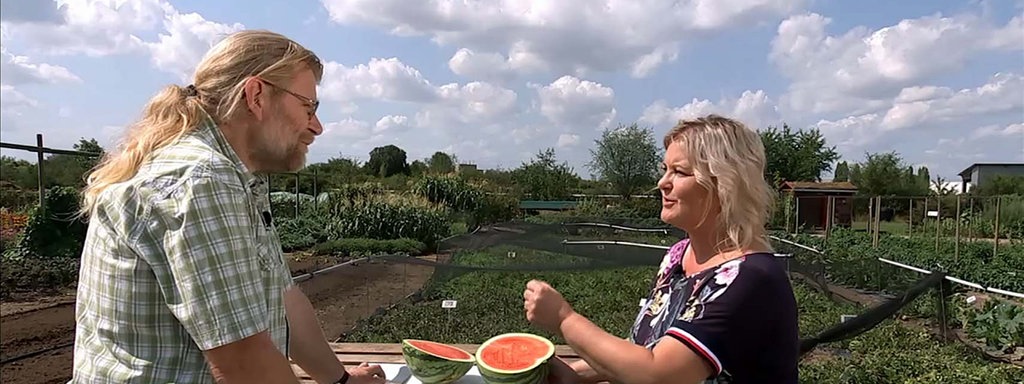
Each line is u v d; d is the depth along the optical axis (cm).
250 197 181
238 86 178
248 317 162
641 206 3011
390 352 333
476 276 1055
